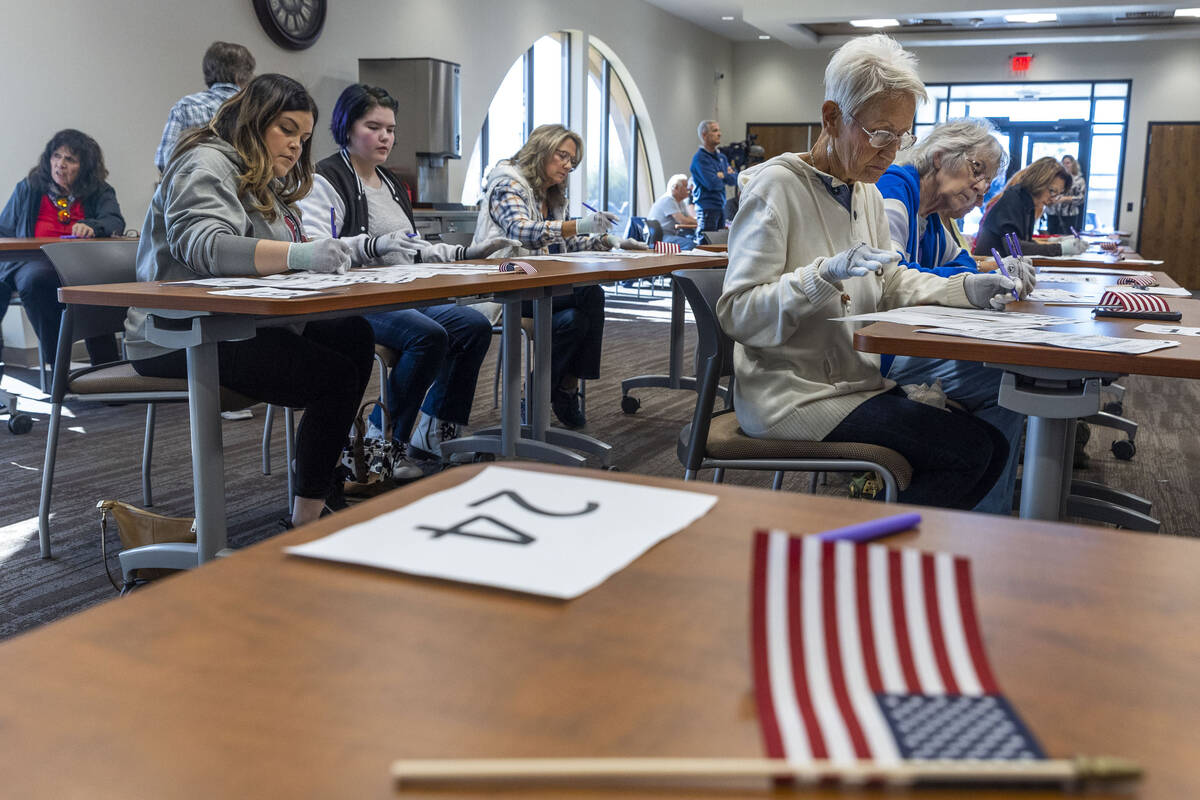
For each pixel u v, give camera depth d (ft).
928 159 8.18
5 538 8.04
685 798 1.07
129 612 1.51
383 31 22.34
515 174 11.69
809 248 6.02
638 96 36.52
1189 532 8.59
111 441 11.50
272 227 7.58
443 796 1.06
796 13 31.99
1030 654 1.39
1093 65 39.11
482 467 2.30
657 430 12.62
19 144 15.21
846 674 1.29
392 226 10.50
